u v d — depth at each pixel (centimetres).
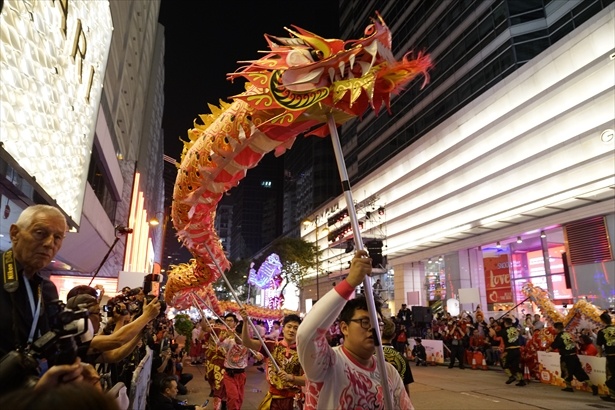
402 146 4031
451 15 3422
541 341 1391
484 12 3019
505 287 2623
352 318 256
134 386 418
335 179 7356
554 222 2161
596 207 1955
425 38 3781
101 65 757
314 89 254
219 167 337
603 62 1834
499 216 2367
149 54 4144
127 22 2684
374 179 3950
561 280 2231
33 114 477
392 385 257
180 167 410
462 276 2853
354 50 247
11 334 208
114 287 1769
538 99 2169
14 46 420
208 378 850
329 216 5122
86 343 238
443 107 3431
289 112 258
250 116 297
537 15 2636
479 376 1506
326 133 295
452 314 2836
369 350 251
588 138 1908
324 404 233
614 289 1888
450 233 2786
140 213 3088
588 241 2028
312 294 5606
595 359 1124
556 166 2062
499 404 1004
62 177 595
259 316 1898
